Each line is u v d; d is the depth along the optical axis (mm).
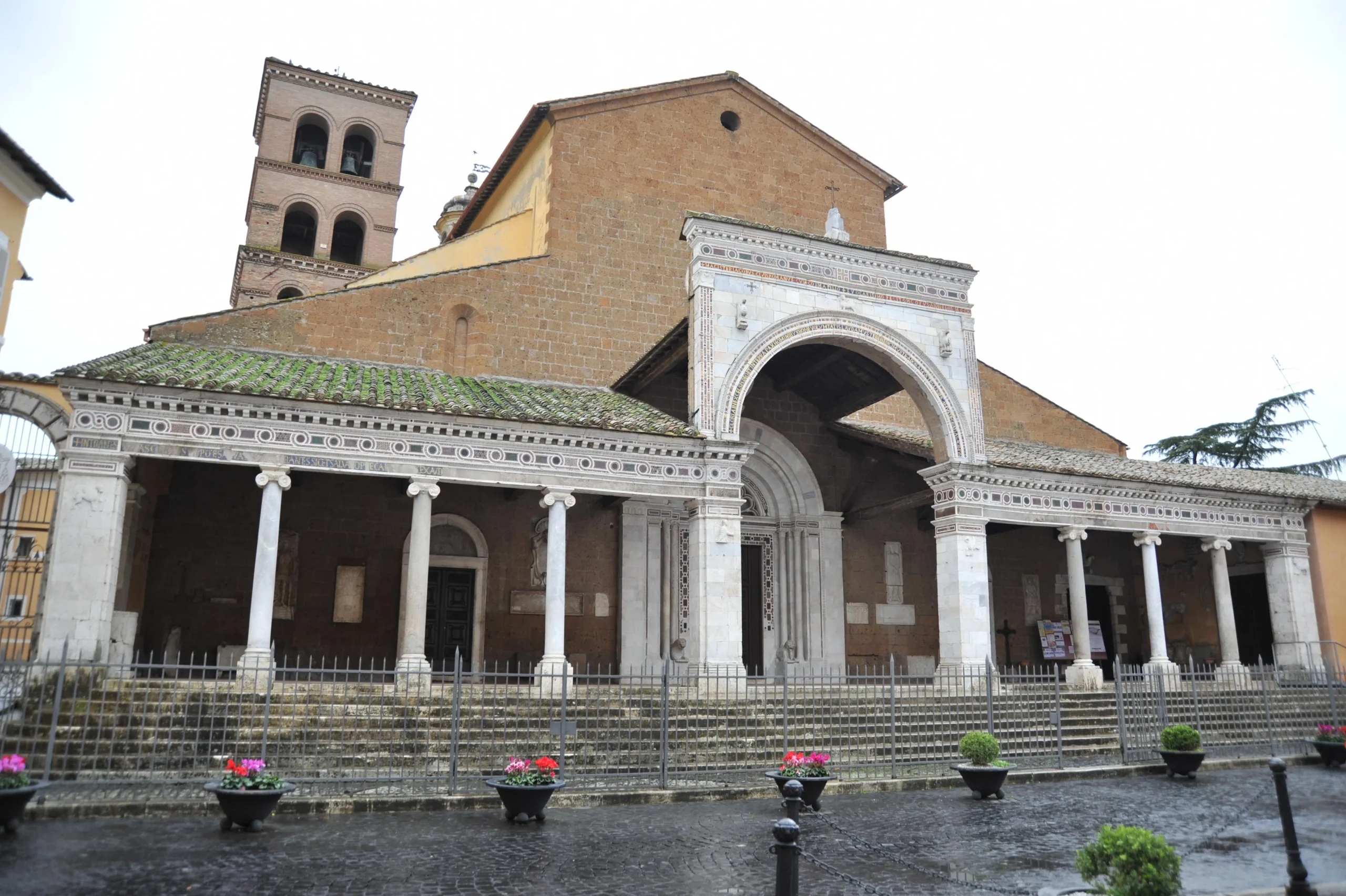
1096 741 18625
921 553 27875
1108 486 23781
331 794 12656
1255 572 27859
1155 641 23797
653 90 27484
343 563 22062
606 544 24344
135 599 19797
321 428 17656
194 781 12336
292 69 39312
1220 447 47219
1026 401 29766
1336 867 9891
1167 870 7438
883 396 24844
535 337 24875
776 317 21219
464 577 23141
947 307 22984
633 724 16344
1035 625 28703
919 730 17750
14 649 20203
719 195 28000
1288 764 17906
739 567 19922
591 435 19266
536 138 27844
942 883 9180
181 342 21406
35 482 20484
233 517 21438
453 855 9953
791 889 6672
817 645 25625
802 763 13273
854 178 30359
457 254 27047
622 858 10031
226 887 8523
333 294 22953
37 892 8195
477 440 18672
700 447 20016
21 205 15273
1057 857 10312
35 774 12656
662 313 26359
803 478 26500
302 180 38562
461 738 14945
